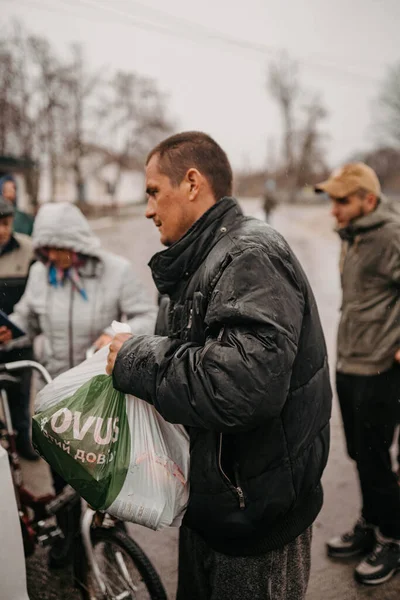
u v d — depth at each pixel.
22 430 3.49
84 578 2.09
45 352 2.84
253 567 1.61
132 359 1.49
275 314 1.36
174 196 1.62
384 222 2.62
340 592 2.49
